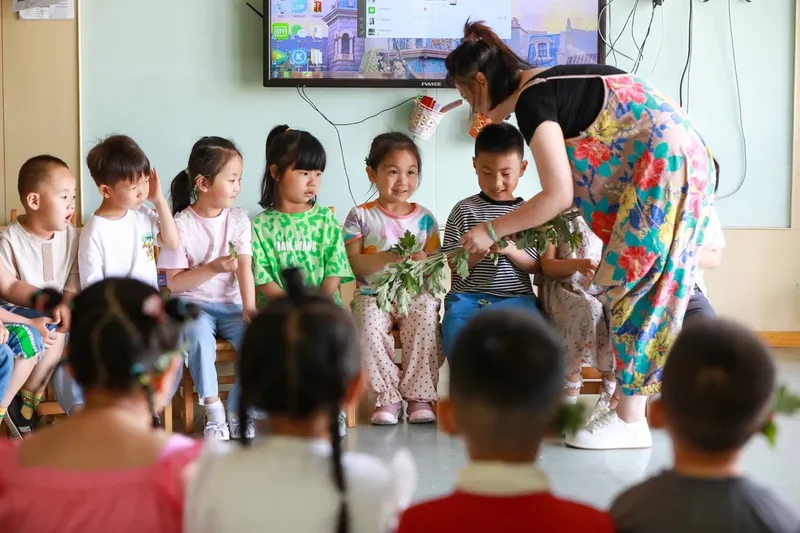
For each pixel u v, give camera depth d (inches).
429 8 153.6
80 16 151.1
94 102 152.7
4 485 48.5
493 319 46.2
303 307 48.3
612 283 93.1
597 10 155.4
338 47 153.3
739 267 163.8
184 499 48.2
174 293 116.2
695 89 161.0
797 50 161.5
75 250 113.0
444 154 158.1
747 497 43.8
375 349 117.8
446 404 48.5
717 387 43.5
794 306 164.6
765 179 163.2
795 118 162.6
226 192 118.0
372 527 47.8
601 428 106.7
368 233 125.0
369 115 157.3
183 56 153.9
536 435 44.9
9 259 108.6
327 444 48.4
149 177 113.4
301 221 122.0
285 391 46.7
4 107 150.7
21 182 109.3
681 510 43.9
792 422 115.0
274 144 122.3
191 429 115.0
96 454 49.0
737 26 160.7
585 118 92.9
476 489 44.1
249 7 154.1
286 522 46.2
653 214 91.0
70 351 51.7
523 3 154.5
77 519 47.5
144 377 51.0
